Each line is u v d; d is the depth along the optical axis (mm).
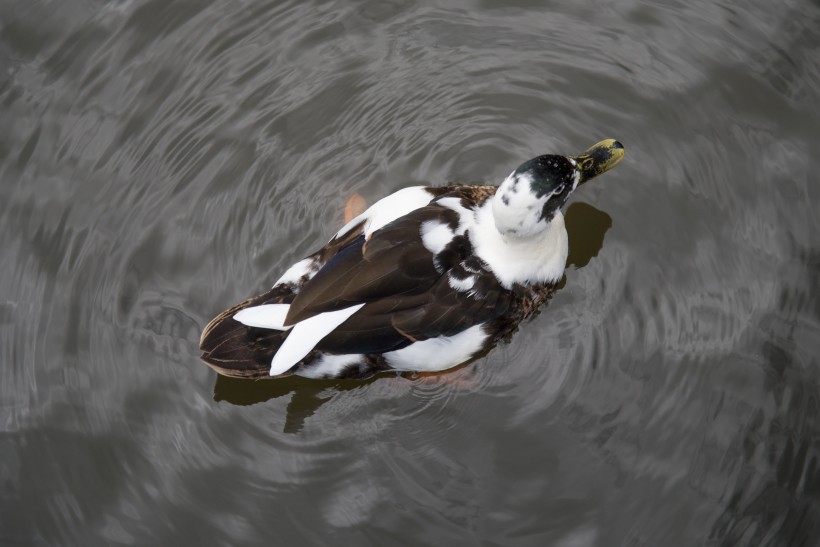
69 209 12695
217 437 11148
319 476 10891
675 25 13734
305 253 12422
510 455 10969
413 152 13234
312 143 13305
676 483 10539
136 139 13289
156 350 11688
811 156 12477
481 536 10398
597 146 11875
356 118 13516
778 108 12898
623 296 11922
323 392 11586
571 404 11250
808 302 11477
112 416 11211
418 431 11227
